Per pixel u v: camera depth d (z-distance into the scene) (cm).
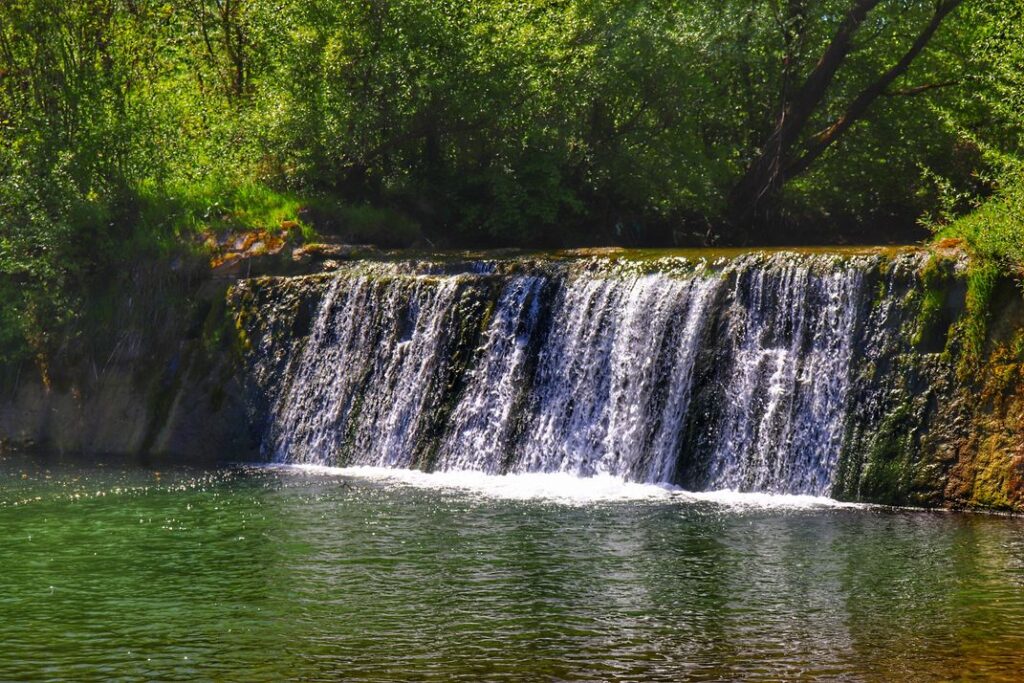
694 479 2303
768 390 2267
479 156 3628
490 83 3519
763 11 3706
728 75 4006
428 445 2628
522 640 1290
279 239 3109
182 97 3659
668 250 2612
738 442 2280
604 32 3650
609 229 3741
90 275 3152
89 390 3039
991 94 3656
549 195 3566
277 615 1391
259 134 3494
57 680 1174
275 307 2934
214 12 3838
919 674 1168
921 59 3994
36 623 1364
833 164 4106
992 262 2083
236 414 2886
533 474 2489
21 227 3088
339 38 3506
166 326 3034
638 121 3772
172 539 1809
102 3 3394
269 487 2323
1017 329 2041
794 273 2291
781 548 1716
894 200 4081
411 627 1341
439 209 3588
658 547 1725
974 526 1869
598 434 2455
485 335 2636
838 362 2205
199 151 3444
